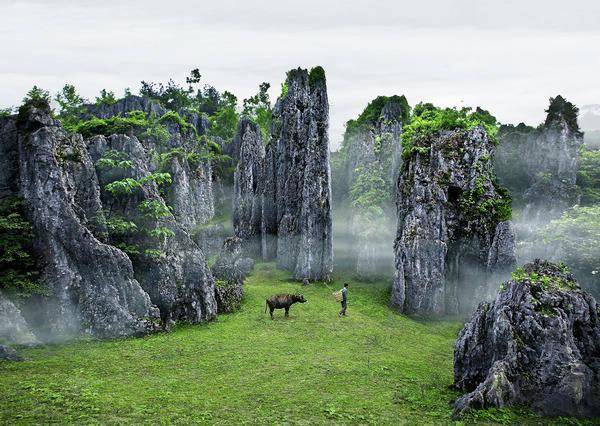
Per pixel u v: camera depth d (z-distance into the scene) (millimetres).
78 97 85062
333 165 60969
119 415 15070
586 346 17453
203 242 53062
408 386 19297
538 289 18203
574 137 58781
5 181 26688
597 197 56469
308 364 21375
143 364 20406
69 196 25703
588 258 31906
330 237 43062
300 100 48406
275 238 50438
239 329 27109
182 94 125250
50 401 15688
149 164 44094
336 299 36938
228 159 72875
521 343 17172
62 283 24344
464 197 36844
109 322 24391
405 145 40812
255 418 15477
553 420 15602
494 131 41875
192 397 16953
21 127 26531
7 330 21719
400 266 36000
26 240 25016
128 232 28281
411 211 37031
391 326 30844
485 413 15516
